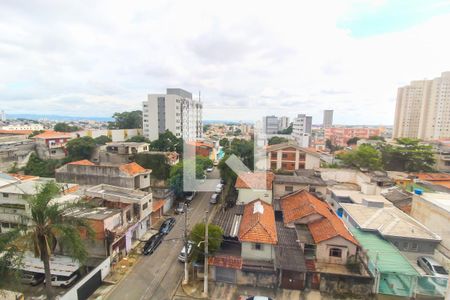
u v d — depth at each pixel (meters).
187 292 15.39
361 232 19.17
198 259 16.66
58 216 12.96
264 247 16.56
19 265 11.67
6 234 11.84
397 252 16.39
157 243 21.23
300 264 15.49
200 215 27.55
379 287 14.59
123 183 28.48
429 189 28.39
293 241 18.02
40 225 12.38
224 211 24.20
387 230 18.53
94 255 17.98
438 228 18.95
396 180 33.94
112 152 43.75
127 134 72.69
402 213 21.72
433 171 42.97
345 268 16.38
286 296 14.79
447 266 16.14
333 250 16.86
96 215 18.66
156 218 26.50
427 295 14.23
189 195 32.06
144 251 19.88
